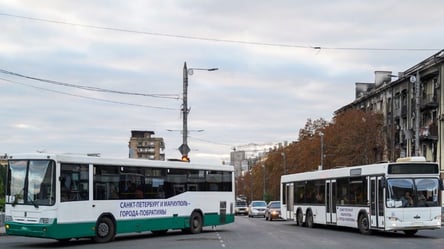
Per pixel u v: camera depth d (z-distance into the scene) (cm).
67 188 2100
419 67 5872
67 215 2086
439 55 5566
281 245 2030
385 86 6844
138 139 14062
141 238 2466
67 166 2112
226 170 2925
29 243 2238
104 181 2269
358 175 2664
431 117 5728
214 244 2097
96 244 2161
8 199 2119
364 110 7331
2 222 3206
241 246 1998
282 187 3816
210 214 2808
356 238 2366
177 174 2642
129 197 2375
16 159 2130
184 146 3416
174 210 2605
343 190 2827
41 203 2052
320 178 3138
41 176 2072
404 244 2055
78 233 2127
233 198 2947
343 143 6350
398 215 2362
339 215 2855
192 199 2709
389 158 6244
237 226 3491
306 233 2712
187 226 2675
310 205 3269
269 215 4741
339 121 6700
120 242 2248
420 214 2384
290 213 3625
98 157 2253
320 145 7006
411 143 6056
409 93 6209
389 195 2383
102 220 2247
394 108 6619
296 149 8044
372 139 6325
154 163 2520
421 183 2416
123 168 2362
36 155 2094
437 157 5550
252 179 12938
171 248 1952
